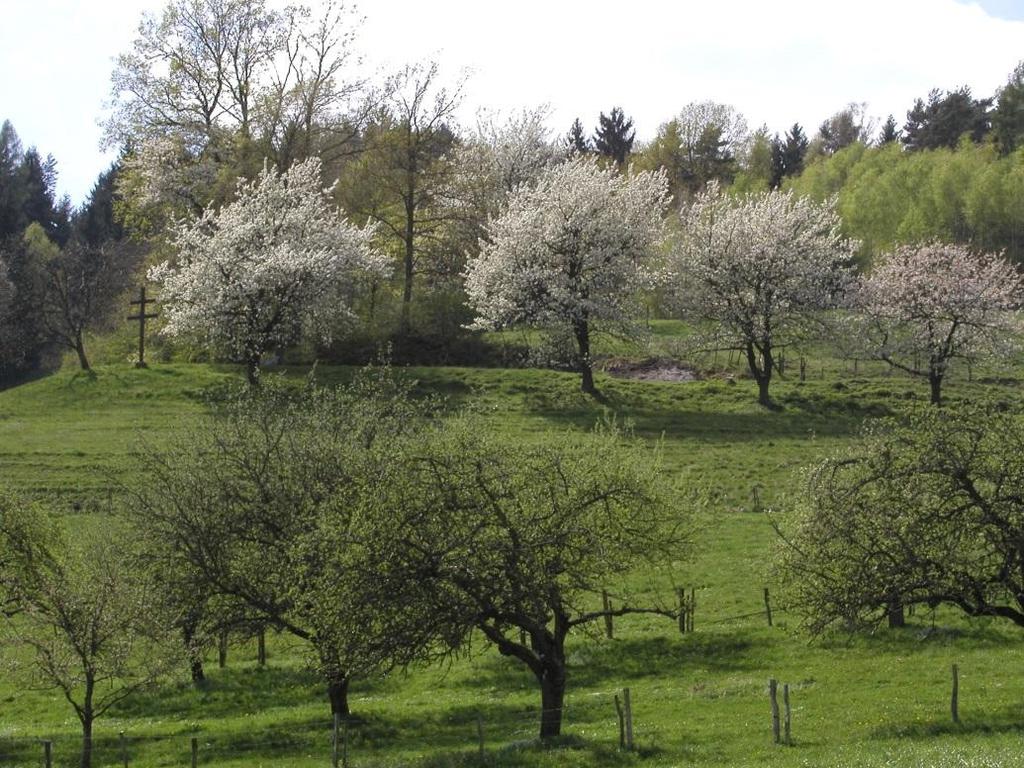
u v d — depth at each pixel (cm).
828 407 7319
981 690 2986
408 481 2683
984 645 3466
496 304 7656
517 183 10988
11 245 12575
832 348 8481
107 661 2789
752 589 4319
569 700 3272
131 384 7750
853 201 13600
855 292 7706
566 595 2856
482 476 2695
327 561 2675
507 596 2611
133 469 3897
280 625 3058
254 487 3241
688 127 16438
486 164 10488
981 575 2750
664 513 3450
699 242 7856
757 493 5594
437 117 9000
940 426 2808
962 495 2758
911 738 2575
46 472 5997
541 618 2675
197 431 3453
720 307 7688
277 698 3553
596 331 7819
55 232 16988
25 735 3241
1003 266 7694
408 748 2866
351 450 3228
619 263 7694
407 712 3256
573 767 2509
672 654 3697
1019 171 12744
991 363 7550
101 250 10225
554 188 7762
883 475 2792
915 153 15862
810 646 3638
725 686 3272
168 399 7481
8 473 5981
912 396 7525
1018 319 8031
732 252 7581
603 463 3153
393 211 9375
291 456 3247
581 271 7738
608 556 2883
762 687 3238
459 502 2664
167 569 3117
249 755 2906
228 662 3984
